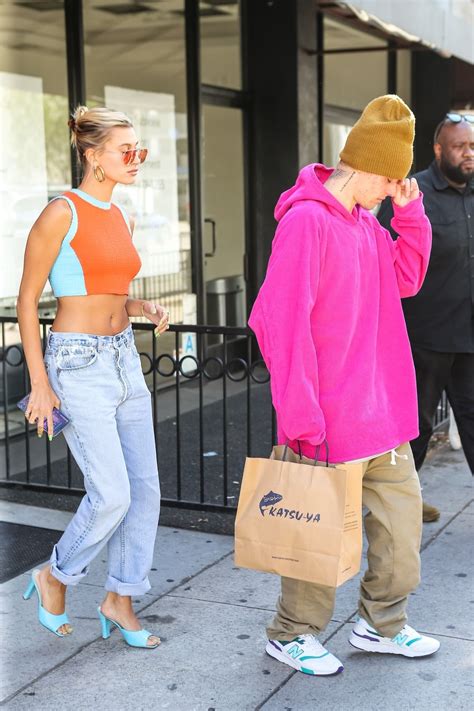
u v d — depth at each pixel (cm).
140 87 766
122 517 332
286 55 862
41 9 674
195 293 833
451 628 360
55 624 347
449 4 783
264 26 865
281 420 296
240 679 322
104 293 322
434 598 388
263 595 391
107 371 324
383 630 332
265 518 298
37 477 560
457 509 498
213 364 868
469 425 464
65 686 319
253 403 761
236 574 413
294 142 870
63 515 492
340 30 1010
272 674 326
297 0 851
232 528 471
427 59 1198
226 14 854
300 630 326
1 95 648
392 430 315
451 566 421
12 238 663
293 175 874
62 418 323
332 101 1001
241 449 621
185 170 817
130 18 750
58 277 319
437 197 449
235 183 880
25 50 663
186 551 441
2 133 650
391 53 1141
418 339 450
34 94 673
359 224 312
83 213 316
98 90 727
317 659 324
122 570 344
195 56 805
